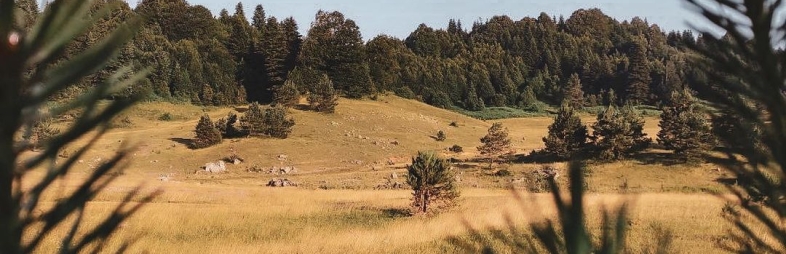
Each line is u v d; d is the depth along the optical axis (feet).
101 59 3.59
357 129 265.13
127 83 3.74
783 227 5.21
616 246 3.49
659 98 426.10
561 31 618.03
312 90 316.60
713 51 5.31
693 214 52.70
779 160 5.12
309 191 116.88
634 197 3.66
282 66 358.64
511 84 490.08
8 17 3.36
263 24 493.77
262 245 47.42
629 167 150.92
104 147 156.66
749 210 5.41
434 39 551.18
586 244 3.43
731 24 5.24
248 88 363.76
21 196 3.47
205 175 177.99
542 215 3.61
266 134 231.91
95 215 50.34
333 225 67.36
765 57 5.12
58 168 3.58
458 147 242.17
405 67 458.50
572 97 457.68
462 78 468.75
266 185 149.69
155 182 125.18
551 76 533.96
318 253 43.55
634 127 188.14
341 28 355.97
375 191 122.62
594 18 635.66
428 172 78.38
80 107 3.55
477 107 446.60
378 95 375.25
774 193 5.16
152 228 55.42
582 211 3.47
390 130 275.80
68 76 3.49
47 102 3.48
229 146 216.54
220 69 360.89
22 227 3.45
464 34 654.12
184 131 242.58
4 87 3.33
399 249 43.55
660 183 113.91
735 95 5.25
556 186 3.57
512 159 204.95
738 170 5.31
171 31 407.23
